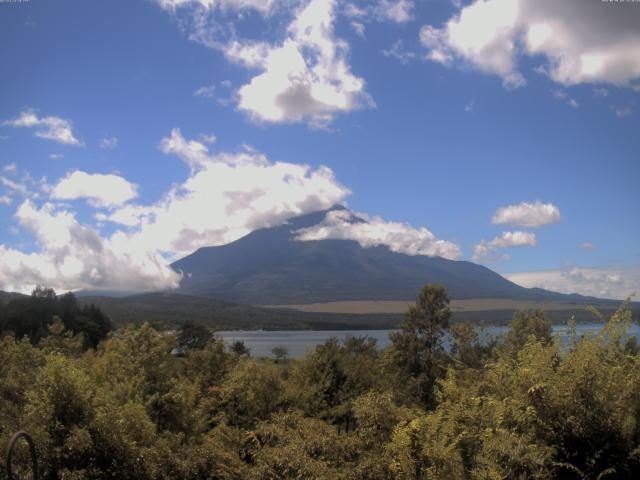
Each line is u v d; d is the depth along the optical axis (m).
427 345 36.38
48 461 11.63
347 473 9.35
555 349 6.69
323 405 22.77
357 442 10.37
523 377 6.62
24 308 79.88
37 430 11.60
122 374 19.02
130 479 12.57
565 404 6.27
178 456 14.46
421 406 25.41
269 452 11.00
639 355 6.41
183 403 18.94
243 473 13.87
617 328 6.60
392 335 37.62
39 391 12.57
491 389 7.79
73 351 32.81
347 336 39.34
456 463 6.88
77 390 12.59
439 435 7.39
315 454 10.78
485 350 31.17
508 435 6.34
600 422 6.14
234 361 27.48
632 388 6.14
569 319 7.20
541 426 6.32
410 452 7.53
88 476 11.78
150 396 18.20
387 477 8.61
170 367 21.52
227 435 16.03
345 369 26.03
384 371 30.91
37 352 26.56
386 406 10.12
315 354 26.98
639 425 6.08
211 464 14.59
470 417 7.33
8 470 5.98
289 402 21.83
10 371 19.47
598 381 6.27
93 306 96.44
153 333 20.86
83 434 11.92
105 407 13.06
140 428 13.91
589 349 6.37
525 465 6.02
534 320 25.55
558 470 6.17
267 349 141.62
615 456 6.02
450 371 8.62
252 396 21.02
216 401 22.08
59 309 84.56
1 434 12.73
